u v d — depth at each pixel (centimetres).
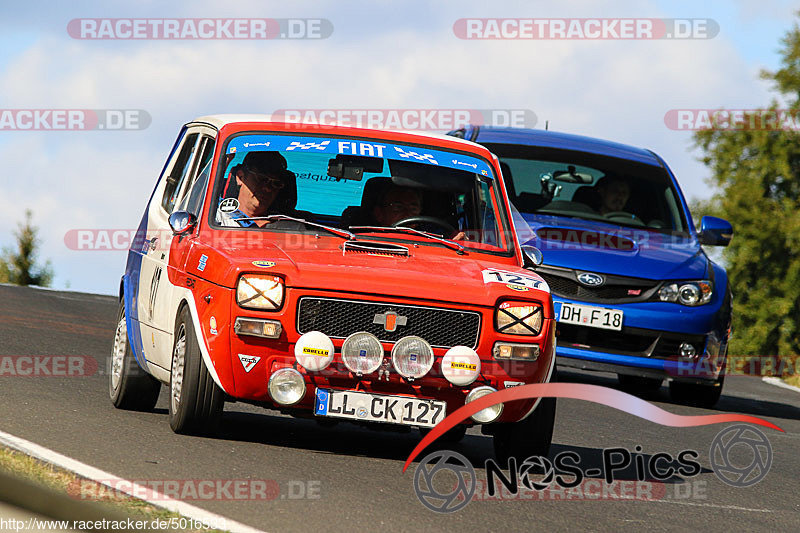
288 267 1423
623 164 2788
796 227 7912
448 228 1656
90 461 1263
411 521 1145
